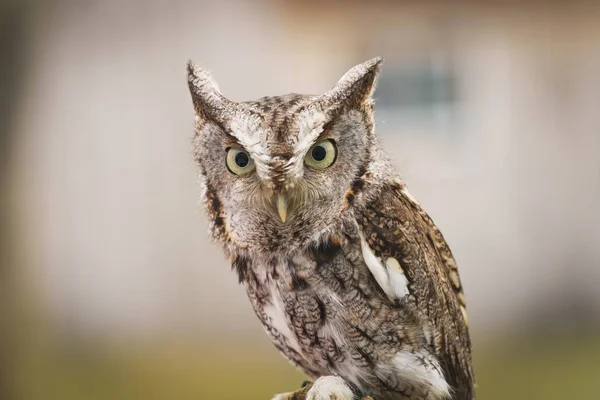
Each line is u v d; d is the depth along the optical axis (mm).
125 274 19516
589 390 16312
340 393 5586
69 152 19312
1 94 14008
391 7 18469
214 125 5613
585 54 19047
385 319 5703
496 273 19844
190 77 5832
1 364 14219
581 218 19672
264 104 5516
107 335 19234
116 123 19297
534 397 16109
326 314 5734
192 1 18844
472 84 18938
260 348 18844
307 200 5504
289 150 5270
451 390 6105
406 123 19062
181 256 19391
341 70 18672
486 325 19844
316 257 5645
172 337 19266
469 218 19500
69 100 19172
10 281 14336
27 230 16219
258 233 5684
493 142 19188
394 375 5840
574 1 18500
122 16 19062
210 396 16031
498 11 18594
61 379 16719
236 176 5547
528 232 19719
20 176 14523
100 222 19484
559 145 19422
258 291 6020
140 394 16188
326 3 18422
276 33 18672
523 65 19000
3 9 13719
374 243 5637
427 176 19188
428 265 5883
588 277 19953
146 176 19391
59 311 19188
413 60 18797
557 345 19250
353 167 5605
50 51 18688
